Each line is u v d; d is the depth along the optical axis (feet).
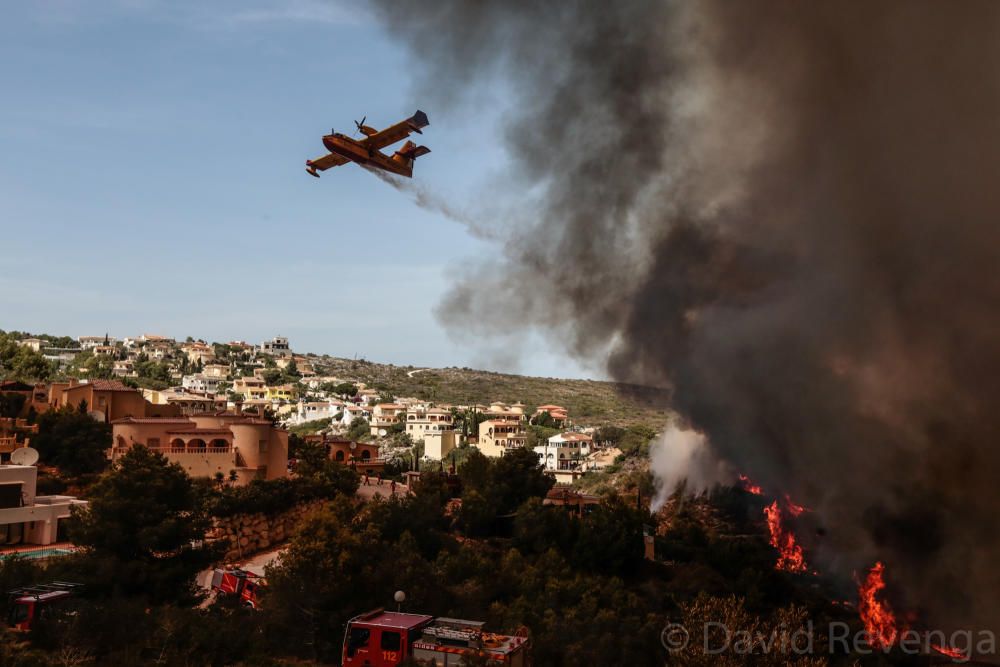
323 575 136.98
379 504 193.06
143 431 214.69
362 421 588.09
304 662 125.70
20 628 110.73
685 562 228.22
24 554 159.94
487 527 220.84
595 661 139.54
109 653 109.50
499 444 494.18
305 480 220.43
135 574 136.36
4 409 247.29
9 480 173.37
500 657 102.68
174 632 114.11
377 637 107.76
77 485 200.95
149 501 144.36
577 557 204.44
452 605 151.23
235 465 213.25
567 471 417.69
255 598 144.15
